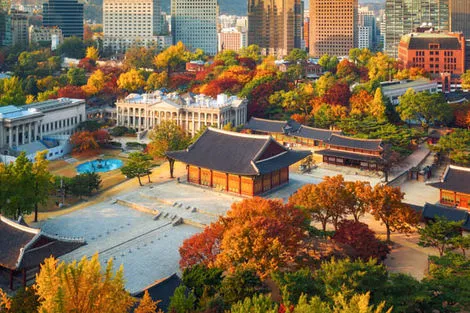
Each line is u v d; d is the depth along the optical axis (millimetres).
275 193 199375
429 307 106062
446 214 163125
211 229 133875
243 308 84750
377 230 166625
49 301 73312
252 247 119312
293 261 128125
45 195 175500
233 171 191750
